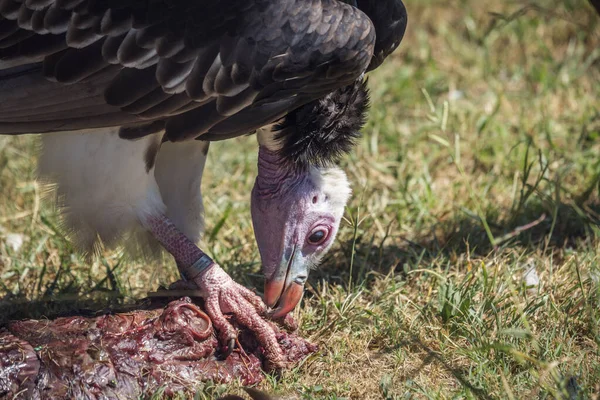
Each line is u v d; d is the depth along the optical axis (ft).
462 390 18.71
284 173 21.31
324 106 20.93
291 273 21.39
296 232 21.33
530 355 19.94
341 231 25.91
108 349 18.85
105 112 20.15
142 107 20.15
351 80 20.42
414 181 29.27
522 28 39.29
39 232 26.53
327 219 21.40
